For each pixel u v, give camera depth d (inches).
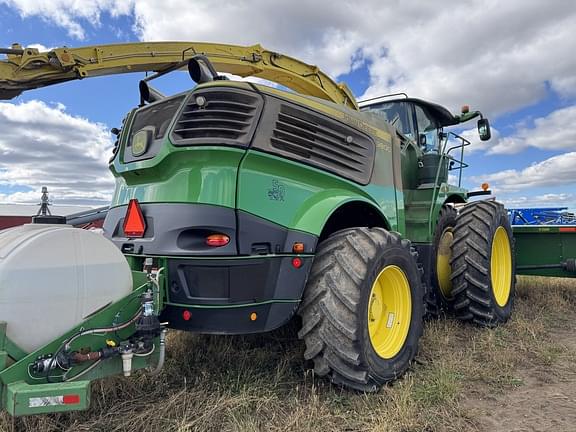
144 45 171.3
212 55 178.7
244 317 103.9
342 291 107.7
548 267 228.1
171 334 148.1
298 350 134.1
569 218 351.9
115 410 96.3
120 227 122.6
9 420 86.6
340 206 118.7
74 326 86.0
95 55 164.2
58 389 74.4
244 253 103.0
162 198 109.3
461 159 222.5
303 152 117.5
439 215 178.4
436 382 113.0
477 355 137.3
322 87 203.3
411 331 126.2
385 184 142.6
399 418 94.9
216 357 127.7
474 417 98.7
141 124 125.1
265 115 110.7
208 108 107.1
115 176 135.1
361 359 105.1
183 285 104.3
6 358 77.7
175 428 89.4
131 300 94.5
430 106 209.6
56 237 87.2
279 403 102.0
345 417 96.8
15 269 81.7
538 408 104.0
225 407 98.1
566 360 135.6
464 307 171.2
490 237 170.6
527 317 188.2
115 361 89.5
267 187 108.3
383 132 147.7
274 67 190.5
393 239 122.0
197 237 104.0
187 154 105.3
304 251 109.0
